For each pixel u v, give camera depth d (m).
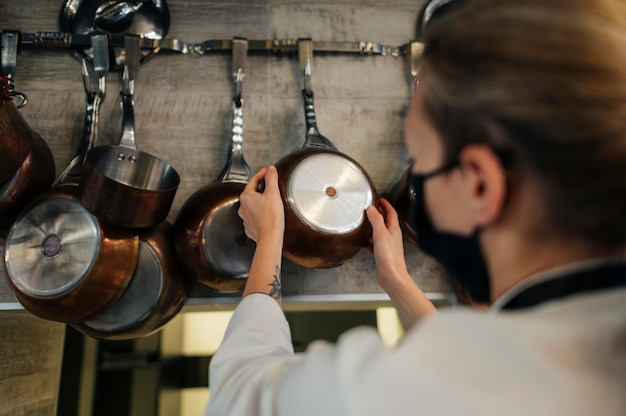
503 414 0.29
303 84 1.24
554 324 0.31
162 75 1.24
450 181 0.38
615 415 0.29
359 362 0.34
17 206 1.04
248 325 0.57
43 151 1.08
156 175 1.07
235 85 1.18
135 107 1.22
